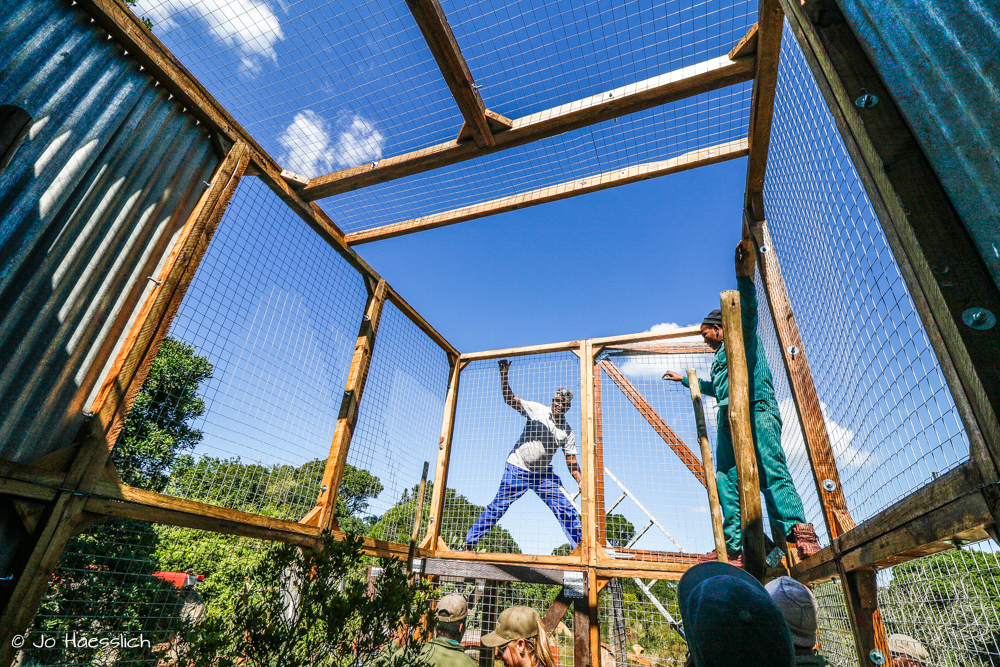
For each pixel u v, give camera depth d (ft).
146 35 7.96
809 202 7.09
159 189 8.25
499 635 7.75
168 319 7.86
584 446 14.34
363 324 13.15
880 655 5.61
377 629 4.66
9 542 5.87
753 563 7.00
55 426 6.53
